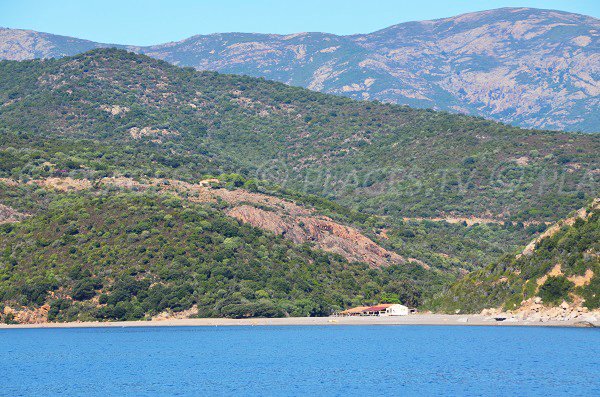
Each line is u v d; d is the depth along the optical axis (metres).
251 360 139.75
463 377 116.94
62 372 130.88
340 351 149.25
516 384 110.62
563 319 167.12
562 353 133.50
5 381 122.69
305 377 120.38
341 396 105.88
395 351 146.12
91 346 165.62
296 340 171.62
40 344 169.88
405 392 107.62
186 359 143.12
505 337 157.12
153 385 116.75
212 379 120.44
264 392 109.50
